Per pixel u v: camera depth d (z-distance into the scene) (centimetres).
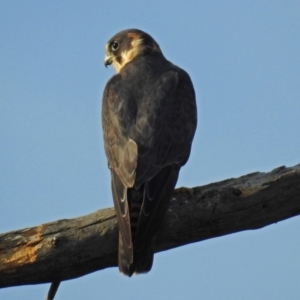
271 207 1088
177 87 1246
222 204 1076
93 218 1043
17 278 1025
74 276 1053
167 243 1091
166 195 1078
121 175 1100
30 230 1026
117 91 1237
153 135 1144
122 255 1005
